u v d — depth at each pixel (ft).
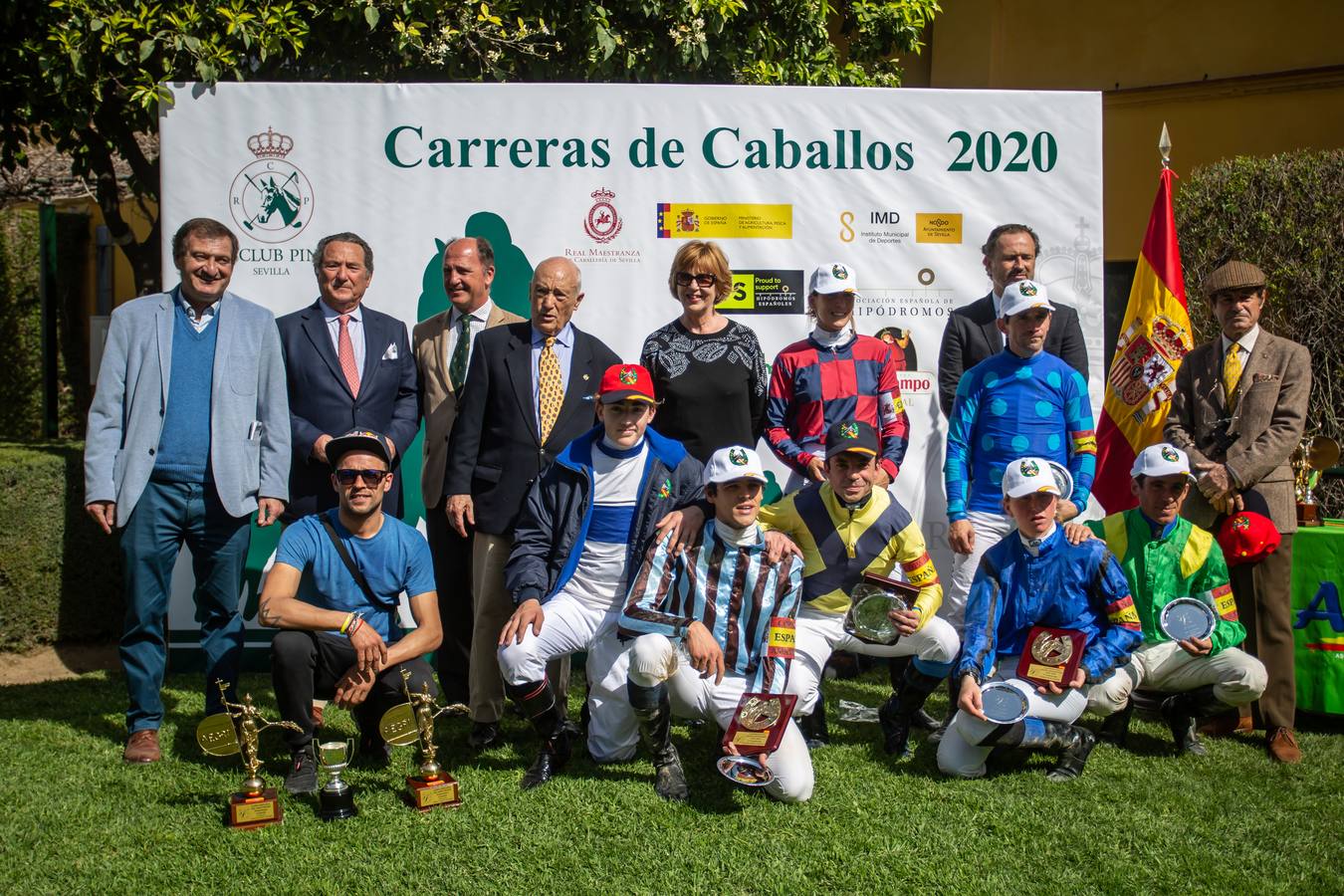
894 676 15.42
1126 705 15.62
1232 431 16.31
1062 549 14.69
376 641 13.70
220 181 19.70
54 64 21.35
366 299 19.92
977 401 16.52
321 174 19.79
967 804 13.44
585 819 12.84
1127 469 19.62
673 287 16.98
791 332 20.49
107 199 27.14
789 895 11.15
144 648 15.08
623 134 20.11
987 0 34.53
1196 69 31.32
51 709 17.33
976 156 20.62
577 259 20.13
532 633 13.88
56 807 13.10
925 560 14.66
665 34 25.52
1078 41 33.37
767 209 20.35
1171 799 13.66
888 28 30.27
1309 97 29.43
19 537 21.12
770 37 27.02
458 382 17.85
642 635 13.48
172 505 15.19
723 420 16.63
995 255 18.94
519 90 19.89
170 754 15.11
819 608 14.97
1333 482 23.15
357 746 15.23
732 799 13.46
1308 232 23.24
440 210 19.94
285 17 22.27
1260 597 15.92
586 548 14.57
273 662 13.73
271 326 15.85
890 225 20.57
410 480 20.29
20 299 40.34
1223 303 16.69
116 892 11.12
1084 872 11.71
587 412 16.19
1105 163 32.99
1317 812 13.37
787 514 14.96
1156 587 15.52
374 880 11.39
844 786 13.96
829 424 17.30
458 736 15.99
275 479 15.53
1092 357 20.84
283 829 12.57
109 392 15.06
